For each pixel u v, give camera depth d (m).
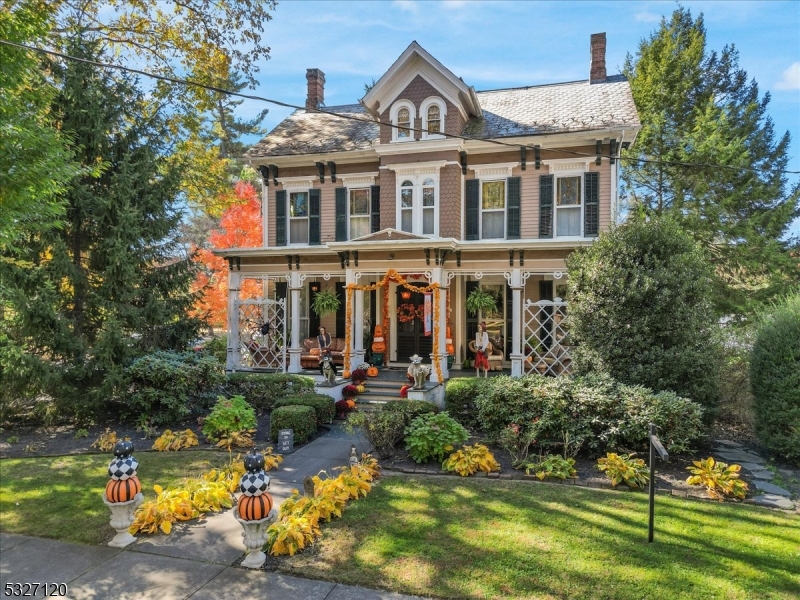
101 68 13.27
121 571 5.17
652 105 23.94
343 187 17.69
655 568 5.13
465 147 16.09
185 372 11.32
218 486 7.15
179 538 5.94
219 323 24.52
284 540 5.50
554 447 9.00
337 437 10.79
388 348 17.67
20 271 10.84
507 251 14.61
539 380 9.59
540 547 5.57
